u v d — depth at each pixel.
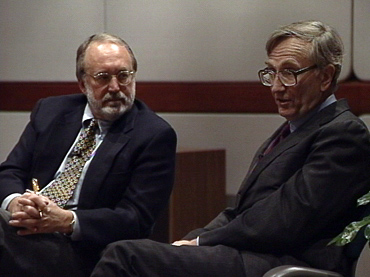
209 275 6.62
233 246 6.88
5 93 12.82
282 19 11.10
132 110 8.00
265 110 11.30
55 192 7.75
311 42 7.08
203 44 11.60
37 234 7.23
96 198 7.65
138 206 7.53
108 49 7.85
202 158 10.74
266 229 6.72
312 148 6.91
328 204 6.65
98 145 7.95
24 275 7.10
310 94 7.16
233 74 11.46
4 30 12.82
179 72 11.76
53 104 8.39
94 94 7.84
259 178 7.15
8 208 7.76
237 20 11.38
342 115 7.05
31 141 8.26
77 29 12.36
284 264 6.76
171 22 11.75
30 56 12.68
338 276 6.55
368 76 10.67
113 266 6.46
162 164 7.69
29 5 12.65
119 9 12.05
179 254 6.63
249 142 11.41
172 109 11.82
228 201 11.61
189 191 10.54
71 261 7.33
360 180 6.75
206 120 11.64
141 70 11.97
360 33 10.66
